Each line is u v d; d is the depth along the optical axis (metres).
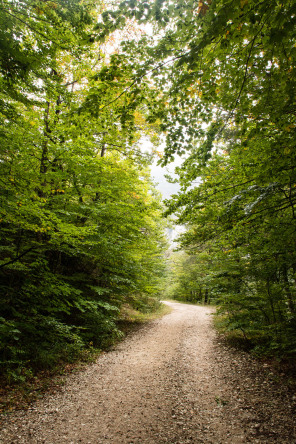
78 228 5.72
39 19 4.08
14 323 6.07
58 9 4.02
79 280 9.20
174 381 5.65
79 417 4.24
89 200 9.99
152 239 13.73
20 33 3.73
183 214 5.09
